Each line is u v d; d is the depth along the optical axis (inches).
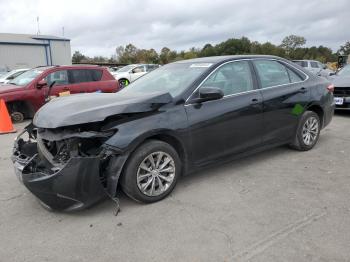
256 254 119.2
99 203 161.3
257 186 177.6
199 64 194.4
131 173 151.2
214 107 177.5
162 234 134.1
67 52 1881.2
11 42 1659.7
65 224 144.0
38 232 138.5
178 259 118.3
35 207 160.2
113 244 128.6
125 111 149.1
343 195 164.4
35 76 406.0
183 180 187.8
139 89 193.6
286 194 166.9
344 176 189.2
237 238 129.5
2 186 186.2
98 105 152.7
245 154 197.5
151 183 158.4
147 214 150.3
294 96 217.8
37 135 158.6
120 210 154.3
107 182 147.4
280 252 119.6
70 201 142.8
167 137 165.3
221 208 154.0
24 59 1720.0
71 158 136.6
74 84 417.7
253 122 195.3
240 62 199.0
